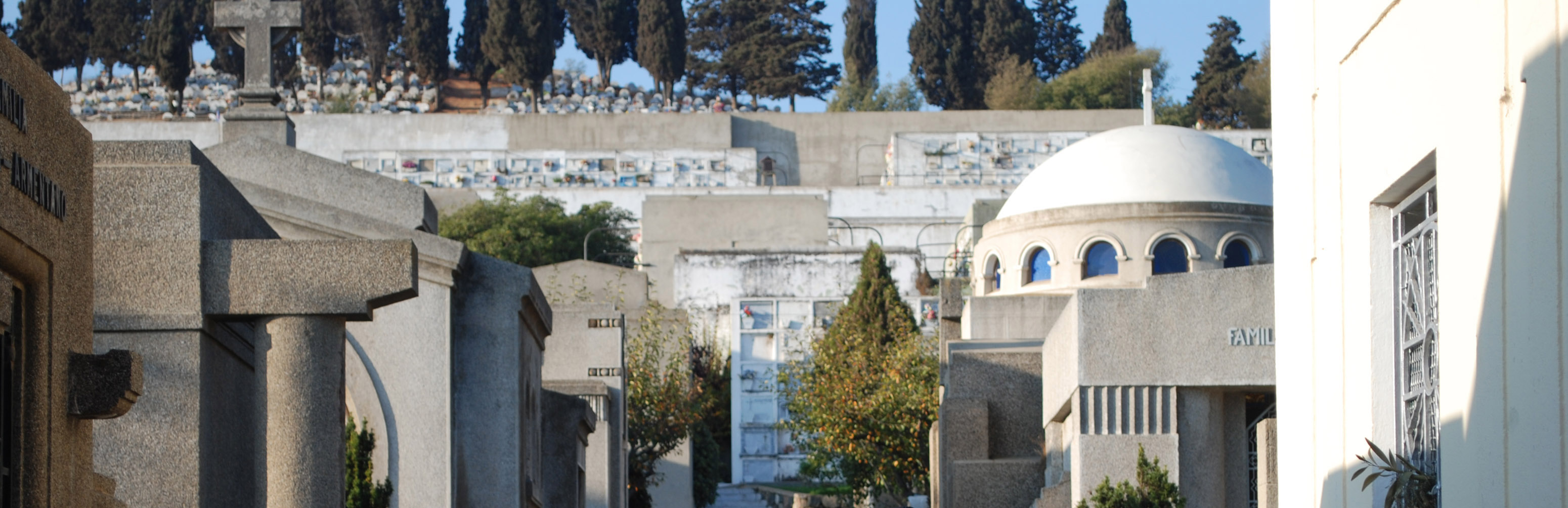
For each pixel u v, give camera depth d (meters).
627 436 31.16
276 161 19.80
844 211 76.75
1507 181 8.71
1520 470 8.60
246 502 13.11
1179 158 37.72
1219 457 19.83
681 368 44.25
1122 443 19.72
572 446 21.47
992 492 26.62
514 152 82.38
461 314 16.84
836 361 45.44
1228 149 38.59
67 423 8.14
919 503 38.66
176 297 11.34
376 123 84.06
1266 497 18.12
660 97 112.19
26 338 7.63
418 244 16.34
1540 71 8.30
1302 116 12.24
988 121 87.00
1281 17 12.84
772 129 86.56
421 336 16.28
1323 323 11.78
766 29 116.00
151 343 11.38
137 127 80.31
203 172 11.97
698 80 117.00
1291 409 12.58
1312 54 12.03
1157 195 37.06
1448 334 9.63
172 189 11.88
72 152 8.20
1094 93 107.06
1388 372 10.80
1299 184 12.34
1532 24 8.40
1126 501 18.95
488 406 16.72
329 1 113.94
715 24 118.06
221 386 12.23
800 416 47.69
